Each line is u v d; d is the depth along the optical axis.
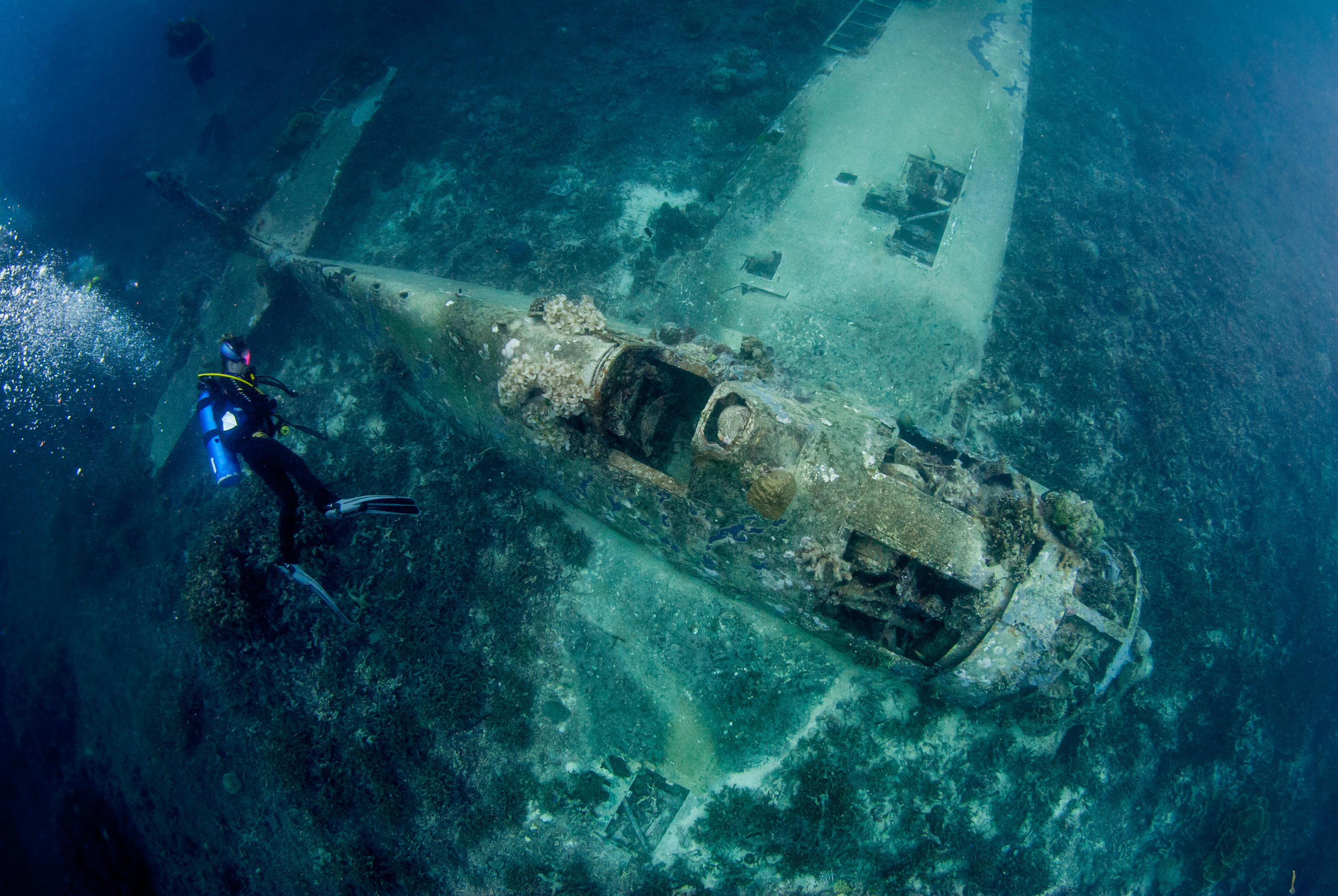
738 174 12.79
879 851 7.38
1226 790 8.30
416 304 8.37
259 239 13.57
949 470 6.68
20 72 23.64
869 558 5.98
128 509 12.58
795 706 7.93
